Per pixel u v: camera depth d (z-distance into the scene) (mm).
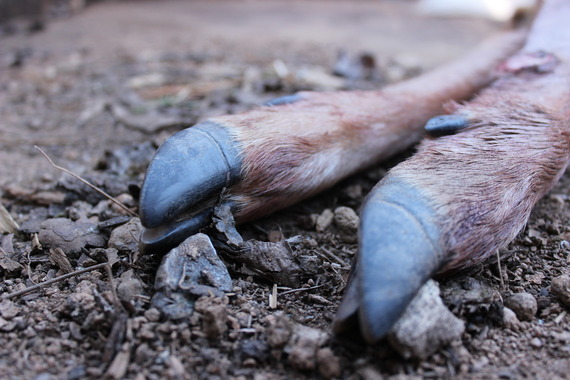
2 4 764
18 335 255
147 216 251
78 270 274
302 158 297
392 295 226
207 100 457
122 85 495
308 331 248
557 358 248
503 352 250
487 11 921
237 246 276
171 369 240
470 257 258
